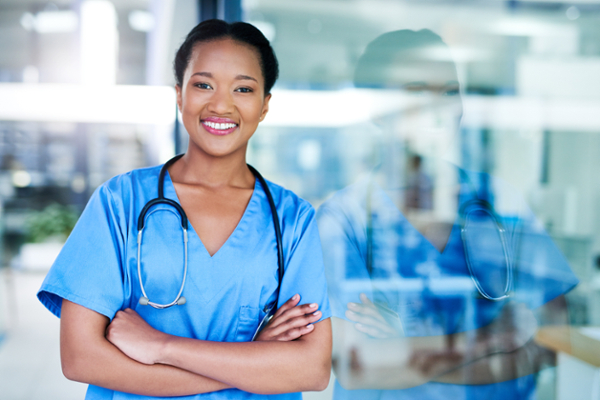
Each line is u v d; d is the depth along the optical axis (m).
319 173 1.81
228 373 0.58
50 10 3.69
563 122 1.72
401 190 0.93
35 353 2.21
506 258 0.91
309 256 0.70
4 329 2.52
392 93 0.96
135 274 0.63
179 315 0.63
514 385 0.89
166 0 1.63
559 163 1.71
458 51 1.72
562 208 1.68
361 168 1.80
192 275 0.64
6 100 3.88
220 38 0.64
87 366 0.58
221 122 0.63
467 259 0.90
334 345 0.87
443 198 0.94
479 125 1.69
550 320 0.92
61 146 4.70
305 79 1.79
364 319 0.86
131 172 0.70
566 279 0.93
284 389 0.61
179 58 0.67
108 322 0.61
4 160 4.56
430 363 0.86
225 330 0.64
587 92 1.71
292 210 0.72
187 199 0.68
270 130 1.78
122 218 0.64
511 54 1.71
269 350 0.60
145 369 0.58
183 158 0.72
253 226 0.68
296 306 0.66
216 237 0.67
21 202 4.55
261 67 0.66
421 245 0.90
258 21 1.73
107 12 3.58
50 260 3.96
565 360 1.08
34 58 3.85
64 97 3.79
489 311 0.89
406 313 0.87
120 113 3.55
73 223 4.45
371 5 1.73
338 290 0.87
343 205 0.92
